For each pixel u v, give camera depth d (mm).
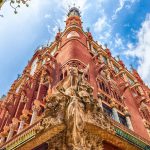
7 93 32000
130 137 15086
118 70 32812
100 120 13367
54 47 30531
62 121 11859
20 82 31516
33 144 13211
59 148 11375
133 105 25297
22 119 18438
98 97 19234
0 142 18219
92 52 27422
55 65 23594
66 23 32531
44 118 13234
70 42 25094
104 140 13406
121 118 20672
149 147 15922
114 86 25672
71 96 12945
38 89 23234
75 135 11109
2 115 25375
